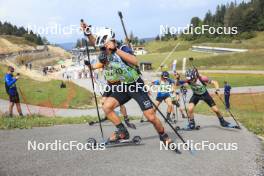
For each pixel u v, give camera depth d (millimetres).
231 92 42250
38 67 94938
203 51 123250
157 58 114625
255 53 94500
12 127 8789
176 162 5625
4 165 5102
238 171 5297
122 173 4910
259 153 6684
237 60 92125
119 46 5922
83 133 8289
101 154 5992
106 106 6387
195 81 9664
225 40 144125
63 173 4828
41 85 35938
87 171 4953
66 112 21234
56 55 166375
